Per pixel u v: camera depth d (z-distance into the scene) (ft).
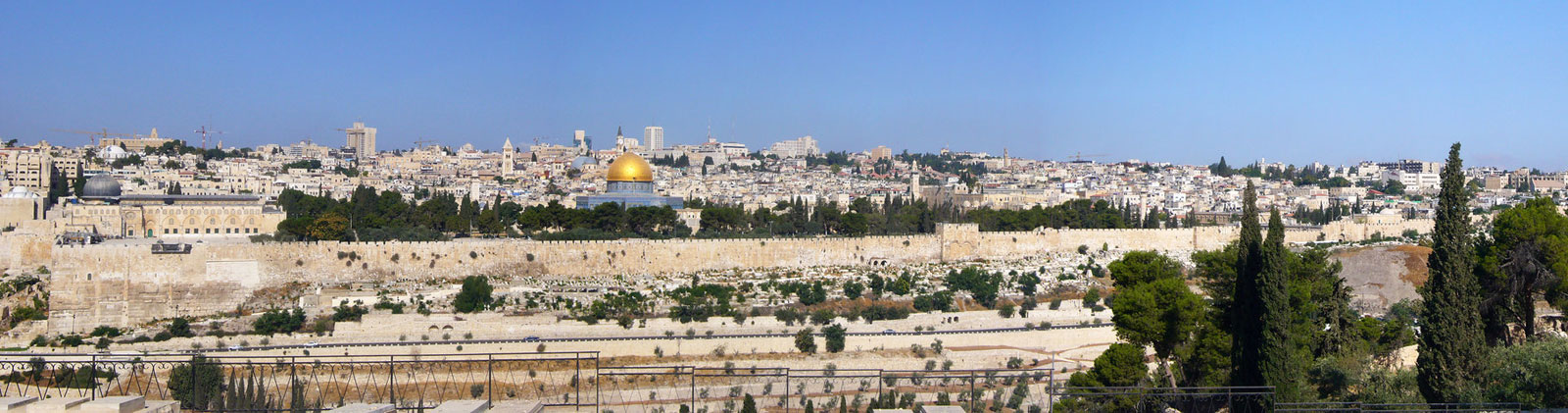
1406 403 557.33
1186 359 646.33
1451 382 569.64
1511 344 643.04
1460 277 580.30
